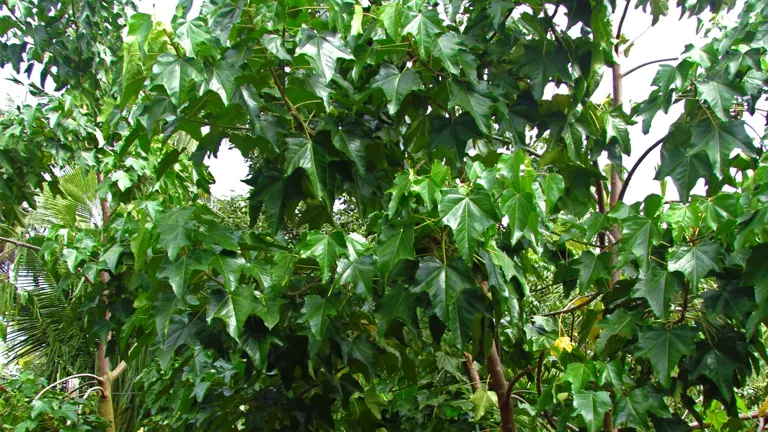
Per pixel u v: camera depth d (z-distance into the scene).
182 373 2.51
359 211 1.85
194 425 2.33
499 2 1.79
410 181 1.50
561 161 1.98
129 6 4.00
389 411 2.41
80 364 5.73
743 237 1.45
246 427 1.98
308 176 1.77
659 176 1.79
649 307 1.82
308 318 1.63
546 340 2.28
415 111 1.96
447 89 1.80
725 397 1.64
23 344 5.71
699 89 1.73
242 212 5.43
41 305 5.57
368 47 1.69
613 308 1.92
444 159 1.93
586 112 1.92
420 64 1.79
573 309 2.13
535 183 1.55
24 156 3.40
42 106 3.43
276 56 1.57
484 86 1.76
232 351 1.76
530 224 1.51
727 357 1.67
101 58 3.70
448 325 1.49
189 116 1.63
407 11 1.64
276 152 1.72
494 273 1.55
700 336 1.73
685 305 1.72
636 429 1.73
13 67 3.44
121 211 3.31
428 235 1.68
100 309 3.03
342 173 1.80
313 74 1.64
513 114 1.90
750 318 1.50
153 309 1.58
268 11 1.55
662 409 1.65
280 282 1.62
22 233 4.39
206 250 1.55
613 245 1.79
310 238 1.58
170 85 1.43
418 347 2.33
